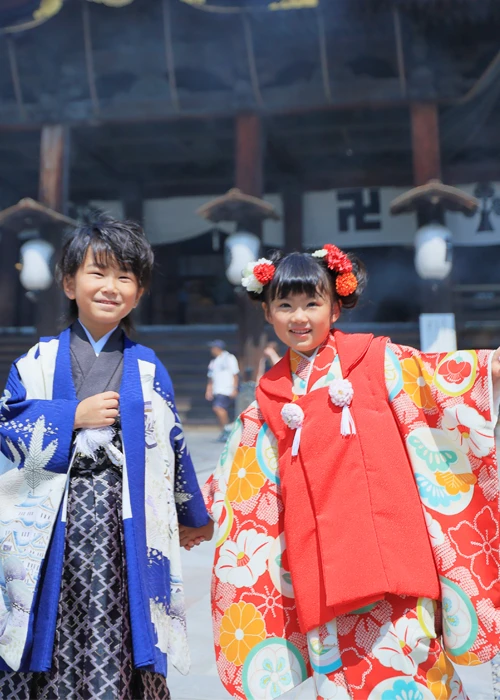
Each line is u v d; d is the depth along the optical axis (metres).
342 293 2.08
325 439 1.89
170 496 1.88
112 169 15.95
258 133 11.84
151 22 11.52
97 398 1.78
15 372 1.89
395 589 1.74
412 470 1.93
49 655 1.66
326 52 11.46
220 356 10.99
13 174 16.36
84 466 1.81
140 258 1.94
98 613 1.72
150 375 1.91
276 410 2.01
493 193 14.55
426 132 11.34
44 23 11.50
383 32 11.12
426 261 10.86
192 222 16.27
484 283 16.80
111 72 12.17
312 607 1.82
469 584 1.84
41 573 1.73
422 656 1.78
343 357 2.01
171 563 1.84
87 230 1.92
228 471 2.15
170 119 12.21
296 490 1.89
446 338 10.66
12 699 1.74
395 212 11.31
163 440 1.89
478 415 1.88
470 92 10.96
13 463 1.80
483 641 1.81
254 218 11.45
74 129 13.27
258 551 2.03
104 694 1.68
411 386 2.00
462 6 10.38
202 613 3.37
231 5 10.45
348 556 1.78
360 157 15.27
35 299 11.93
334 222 15.34
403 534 1.82
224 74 11.87
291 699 2.40
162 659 1.72
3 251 16.70
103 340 1.93
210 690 2.50
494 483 1.90
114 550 1.77
